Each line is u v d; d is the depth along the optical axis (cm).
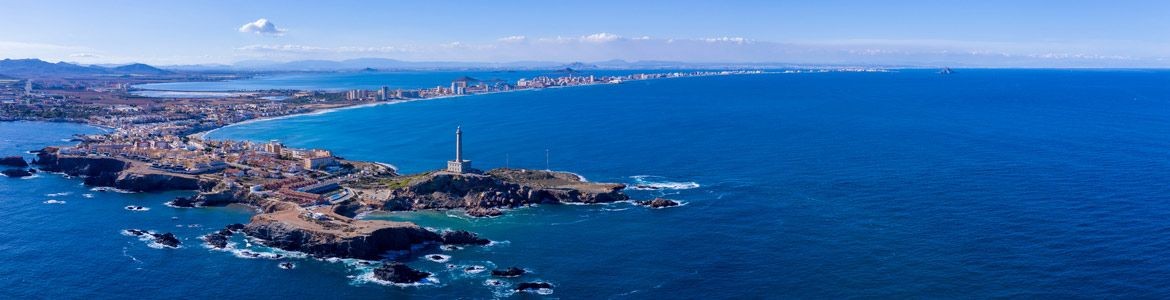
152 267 19225
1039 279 17375
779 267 18650
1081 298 16338
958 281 17400
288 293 17525
